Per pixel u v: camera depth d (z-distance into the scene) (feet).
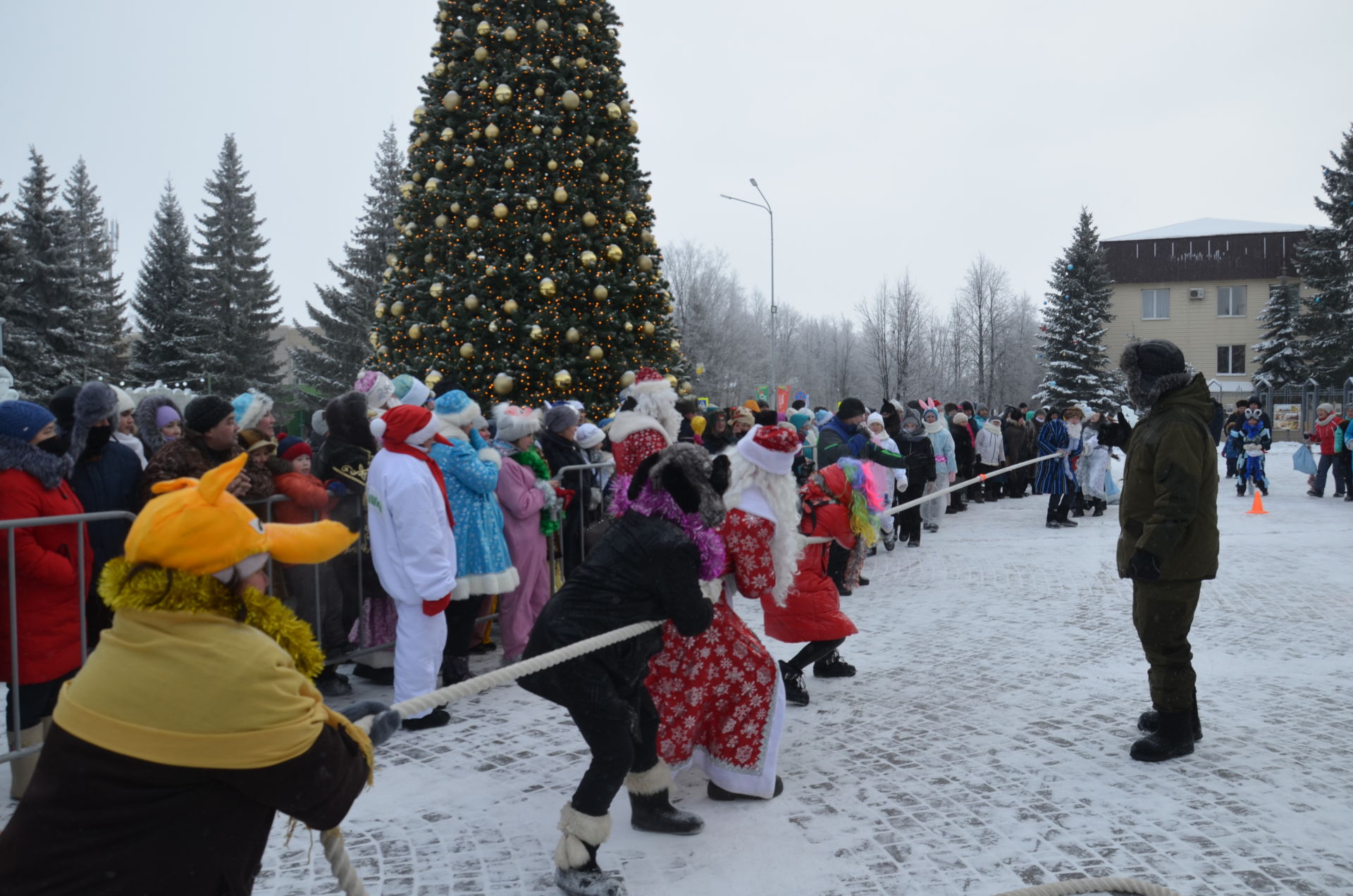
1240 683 18.81
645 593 11.05
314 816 6.51
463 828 12.52
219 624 6.17
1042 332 142.20
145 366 136.46
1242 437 56.65
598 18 38.29
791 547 13.56
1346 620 23.94
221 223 149.38
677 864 11.48
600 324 37.50
